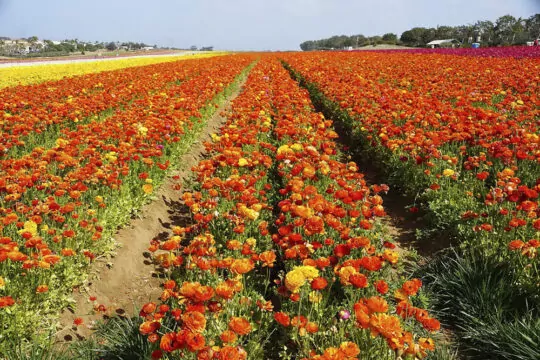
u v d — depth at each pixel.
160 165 7.26
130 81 19.34
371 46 113.44
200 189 7.90
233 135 8.31
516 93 13.98
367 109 11.34
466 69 21.11
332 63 29.75
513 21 95.75
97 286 5.42
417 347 2.98
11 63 42.75
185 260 5.45
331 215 4.80
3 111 10.55
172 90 14.84
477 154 8.30
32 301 4.46
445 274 5.32
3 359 3.75
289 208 5.19
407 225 7.26
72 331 4.64
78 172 6.23
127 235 6.59
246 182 7.18
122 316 5.09
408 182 8.23
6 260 4.46
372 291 4.51
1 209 5.27
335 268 3.99
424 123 9.44
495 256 5.19
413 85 16.77
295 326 3.82
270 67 28.67
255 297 4.56
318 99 18.48
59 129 10.97
